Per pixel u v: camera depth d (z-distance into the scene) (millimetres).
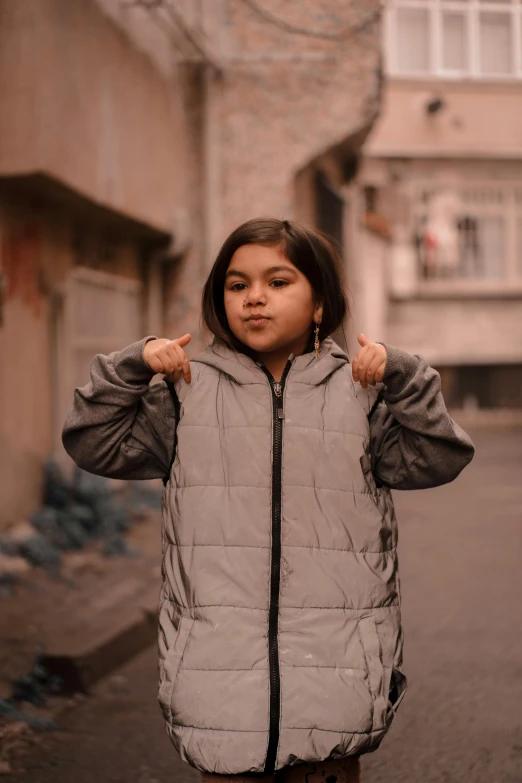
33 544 6961
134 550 7477
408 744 4102
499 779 3740
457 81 25266
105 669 5066
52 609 5727
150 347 2510
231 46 11336
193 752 2273
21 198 7758
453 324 26250
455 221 25938
